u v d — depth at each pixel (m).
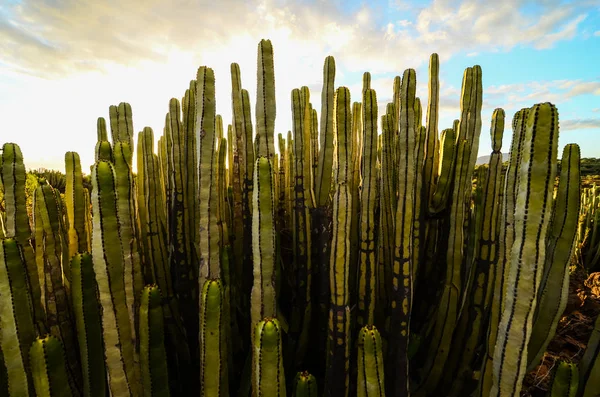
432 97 2.44
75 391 1.53
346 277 1.51
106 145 1.54
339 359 1.55
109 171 1.24
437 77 2.42
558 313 1.61
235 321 2.08
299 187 2.12
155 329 1.35
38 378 1.16
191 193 2.16
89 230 2.15
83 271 1.36
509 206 1.40
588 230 5.47
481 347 1.89
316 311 2.21
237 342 2.09
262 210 1.37
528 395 2.32
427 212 2.44
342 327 1.53
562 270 1.57
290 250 2.85
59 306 1.61
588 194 7.09
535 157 1.08
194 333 2.18
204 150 1.57
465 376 1.91
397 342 1.61
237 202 2.45
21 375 1.29
